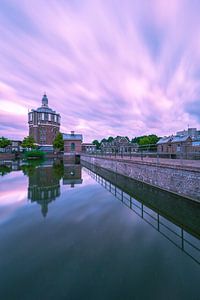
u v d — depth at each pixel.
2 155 53.81
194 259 4.53
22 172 22.50
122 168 16.89
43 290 3.51
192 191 8.00
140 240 5.53
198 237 5.79
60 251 4.89
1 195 11.09
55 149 76.50
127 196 10.81
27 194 11.34
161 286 3.60
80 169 26.16
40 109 98.06
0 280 3.77
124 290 3.48
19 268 4.17
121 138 70.31
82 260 4.46
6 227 6.51
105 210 8.32
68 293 3.41
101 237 5.73
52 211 8.20
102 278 3.83
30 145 71.38
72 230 6.26
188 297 3.31
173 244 5.29
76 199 10.16
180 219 7.31
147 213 7.76
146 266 4.23
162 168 10.29
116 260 4.46
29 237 5.73
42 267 4.21
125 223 6.85
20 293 3.43
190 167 8.04
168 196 9.58
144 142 60.78
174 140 41.94
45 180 16.55
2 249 5.02
